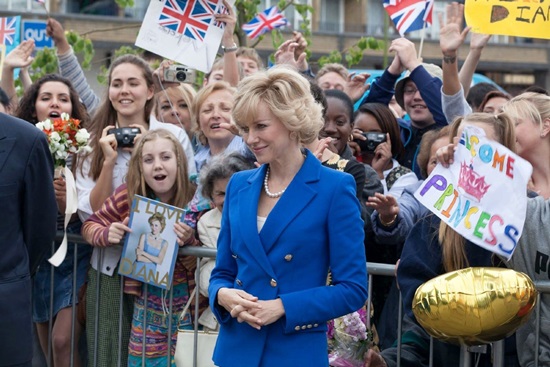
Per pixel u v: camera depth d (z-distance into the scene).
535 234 5.36
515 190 5.04
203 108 7.61
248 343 5.02
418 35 33.06
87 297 7.04
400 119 8.81
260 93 4.94
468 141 5.19
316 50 34.75
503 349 5.40
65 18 30.52
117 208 6.88
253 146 4.98
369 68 33.75
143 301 6.76
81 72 9.20
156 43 7.92
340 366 5.87
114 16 31.36
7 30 10.29
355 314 5.88
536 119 5.93
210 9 8.00
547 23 7.57
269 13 11.88
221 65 9.12
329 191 5.00
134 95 7.57
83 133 6.82
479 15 7.74
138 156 6.84
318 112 5.06
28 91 7.88
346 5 35.25
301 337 4.96
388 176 7.62
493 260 5.51
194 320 6.69
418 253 5.47
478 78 18.69
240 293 4.95
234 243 5.09
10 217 5.89
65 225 6.75
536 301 5.32
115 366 6.93
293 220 4.97
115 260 6.86
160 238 6.57
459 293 4.98
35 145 5.98
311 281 4.98
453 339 5.12
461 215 5.18
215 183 6.50
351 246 4.96
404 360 6.02
